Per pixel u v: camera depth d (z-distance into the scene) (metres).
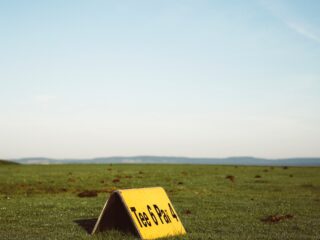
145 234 11.61
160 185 29.91
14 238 11.91
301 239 12.23
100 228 12.50
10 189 26.45
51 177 34.94
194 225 14.34
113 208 12.41
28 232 12.87
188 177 37.16
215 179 35.09
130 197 12.14
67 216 15.89
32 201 20.48
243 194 24.56
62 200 20.98
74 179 33.25
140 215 12.02
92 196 23.28
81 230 13.09
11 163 76.00
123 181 32.44
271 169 54.47
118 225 12.62
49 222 14.59
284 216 16.20
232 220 15.45
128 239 11.33
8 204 19.22
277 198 22.59
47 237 12.03
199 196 23.36
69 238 11.90
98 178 34.66
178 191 26.50
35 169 50.53
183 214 16.89
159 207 12.97
